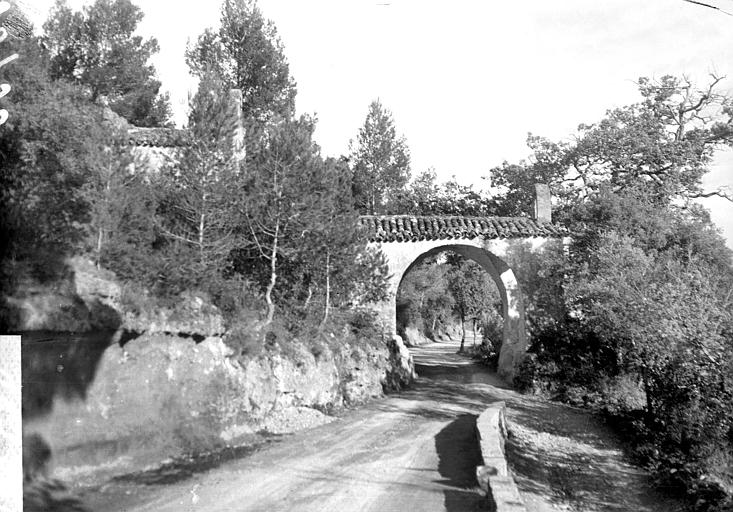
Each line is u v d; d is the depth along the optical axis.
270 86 30.64
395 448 10.87
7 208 8.98
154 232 11.89
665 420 12.78
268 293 13.68
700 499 9.54
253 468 9.17
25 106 10.97
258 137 14.72
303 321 14.71
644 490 10.38
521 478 10.23
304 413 13.09
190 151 12.49
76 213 10.14
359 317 17.83
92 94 25.70
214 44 30.59
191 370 10.55
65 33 27.05
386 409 15.08
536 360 19.27
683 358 12.08
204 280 11.70
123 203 10.92
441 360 30.73
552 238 20.42
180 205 12.31
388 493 8.22
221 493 7.91
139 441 9.02
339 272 16.00
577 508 9.19
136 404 9.28
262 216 13.95
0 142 9.73
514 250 20.16
